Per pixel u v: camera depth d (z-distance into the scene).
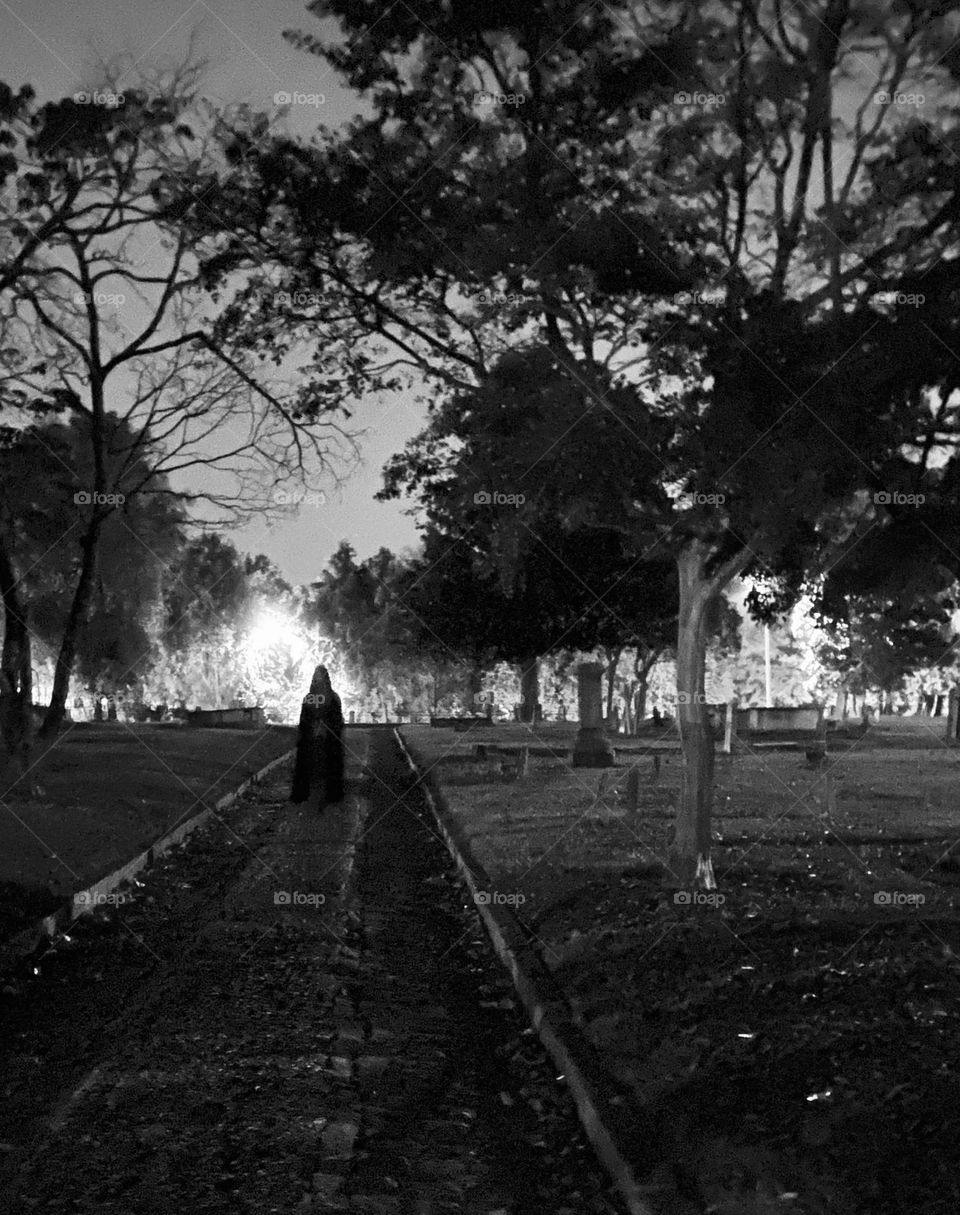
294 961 11.24
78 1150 6.51
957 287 10.08
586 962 10.34
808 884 13.94
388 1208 6.00
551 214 11.96
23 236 21.20
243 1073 7.92
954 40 11.02
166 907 14.19
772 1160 5.93
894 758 37.00
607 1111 6.86
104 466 23.88
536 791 26.73
